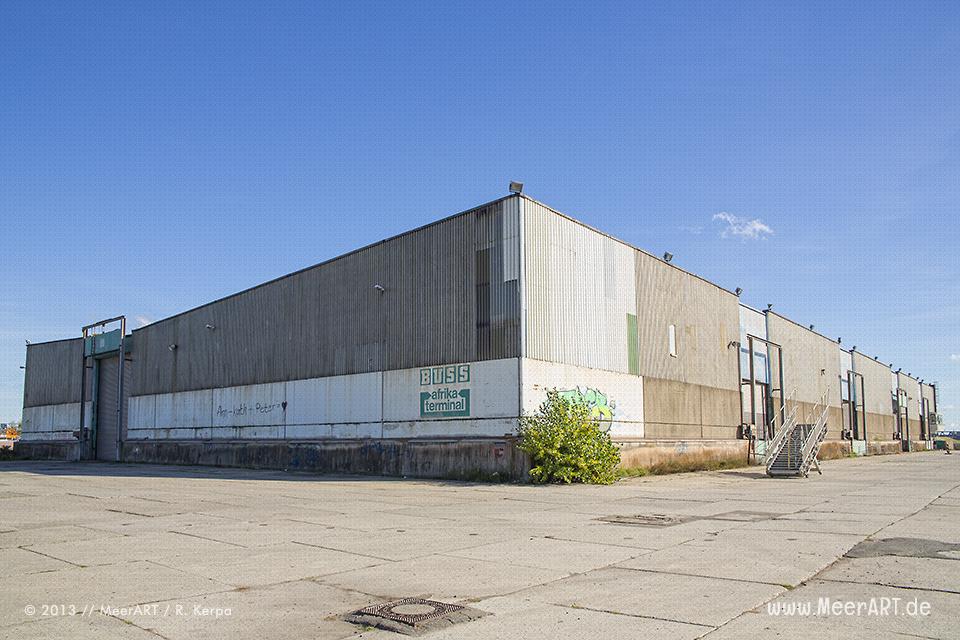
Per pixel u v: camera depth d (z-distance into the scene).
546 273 27.92
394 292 31.70
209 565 9.97
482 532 13.09
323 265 36.09
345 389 33.62
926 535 12.27
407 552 10.95
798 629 6.61
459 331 28.59
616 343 31.78
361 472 32.03
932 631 6.52
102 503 18.91
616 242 32.62
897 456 69.00
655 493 21.75
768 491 22.64
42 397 62.41
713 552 10.71
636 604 7.59
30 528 13.93
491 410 26.98
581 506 17.81
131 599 8.02
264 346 39.66
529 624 6.86
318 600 7.95
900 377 89.56
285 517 15.56
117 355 54.78
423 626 6.81
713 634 6.47
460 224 29.17
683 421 36.69
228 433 41.66
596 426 26.36
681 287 38.16
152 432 49.16
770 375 49.03
